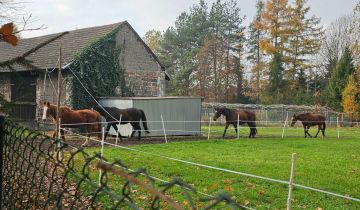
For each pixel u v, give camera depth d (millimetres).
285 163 13039
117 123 19562
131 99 21922
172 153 14820
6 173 3834
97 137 18547
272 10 50312
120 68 25625
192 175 10250
